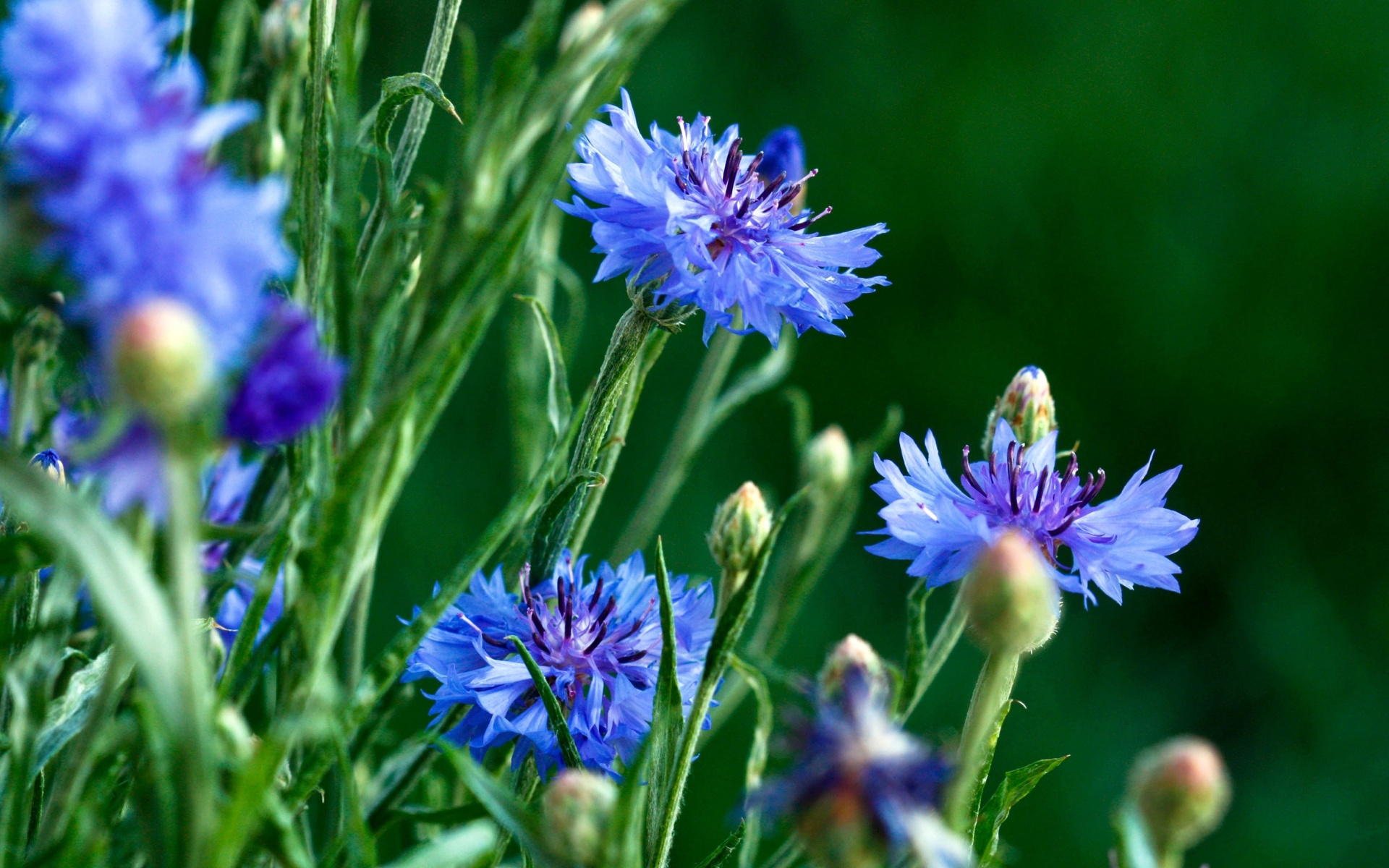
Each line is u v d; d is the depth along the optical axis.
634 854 0.53
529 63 0.51
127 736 0.52
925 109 1.72
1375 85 1.73
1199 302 1.62
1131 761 1.39
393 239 0.54
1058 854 1.31
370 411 0.54
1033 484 0.60
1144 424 1.60
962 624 0.61
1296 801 1.40
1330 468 1.59
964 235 1.65
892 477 0.59
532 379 0.71
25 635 0.55
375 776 0.62
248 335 0.47
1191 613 1.54
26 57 0.47
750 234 0.60
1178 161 1.69
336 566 0.52
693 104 1.69
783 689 1.29
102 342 0.46
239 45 0.61
